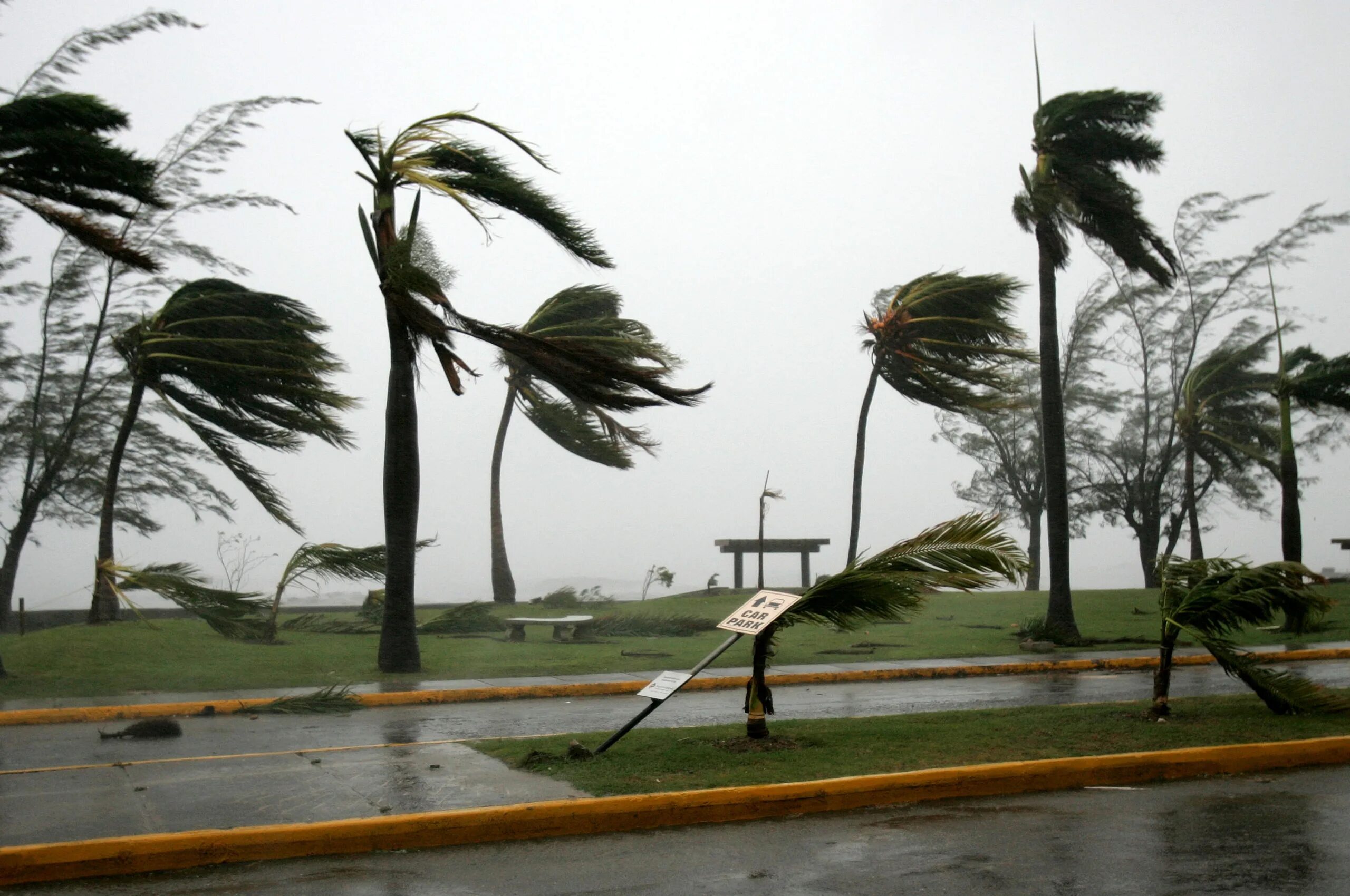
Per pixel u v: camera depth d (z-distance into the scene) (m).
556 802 7.53
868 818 7.71
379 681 16.11
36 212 14.87
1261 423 37.53
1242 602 10.77
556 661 18.70
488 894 6.07
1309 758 9.34
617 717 13.16
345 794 8.23
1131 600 30.12
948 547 9.59
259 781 8.88
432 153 17.02
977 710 12.17
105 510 22.52
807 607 9.71
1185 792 8.34
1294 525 24.22
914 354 28.39
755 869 6.52
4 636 22.12
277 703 13.85
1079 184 22.56
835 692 15.59
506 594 33.53
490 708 14.20
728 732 10.58
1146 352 39.84
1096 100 22.28
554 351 15.88
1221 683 16.00
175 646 18.78
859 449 28.70
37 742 11.41
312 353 23.45
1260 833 7.08
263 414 23.67
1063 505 22.06
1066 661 18.64
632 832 7.44
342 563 21.39
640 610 29.12
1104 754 9.09
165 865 6.64
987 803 8.11
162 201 15.73
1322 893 5.86
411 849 7.08
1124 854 6.66
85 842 6.57
